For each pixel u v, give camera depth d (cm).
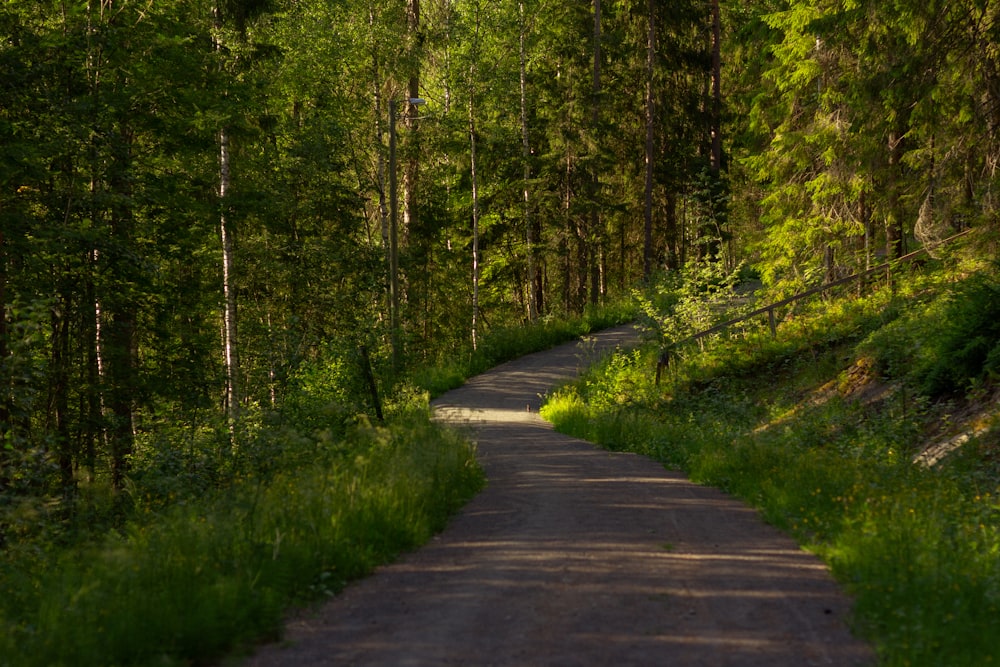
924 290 1798
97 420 1777
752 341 2120
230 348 2417
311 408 1584
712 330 2156
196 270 2433
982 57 1608
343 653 512
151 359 2106
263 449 1202
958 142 1695
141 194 1864
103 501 1209
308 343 1867
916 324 1561
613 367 2536
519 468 1320
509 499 1038
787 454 1173
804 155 2188
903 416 1291
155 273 1789
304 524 744
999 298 1306
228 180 2345
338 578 674
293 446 1184
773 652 494
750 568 686
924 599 557
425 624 561
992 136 1644
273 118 2873
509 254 4541
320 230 3141
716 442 1364
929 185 1761
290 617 588
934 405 1313
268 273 2797
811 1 1970
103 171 1802
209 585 595
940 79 1653
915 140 1970
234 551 669
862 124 1802
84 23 1842
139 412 2022
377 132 3519
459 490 1063
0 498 987
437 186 4219
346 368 1766
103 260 1809
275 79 3055
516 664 481
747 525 864
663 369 2161
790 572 674
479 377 3222
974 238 1647
